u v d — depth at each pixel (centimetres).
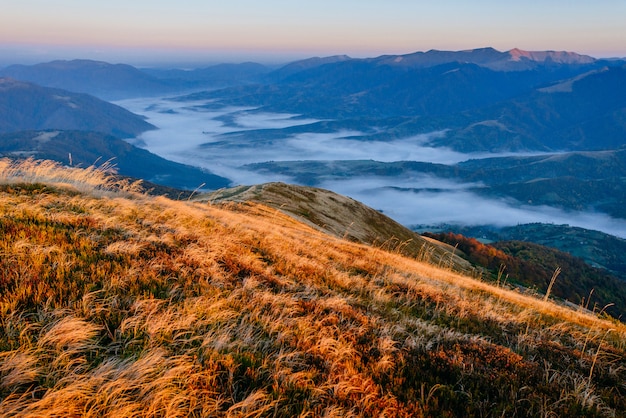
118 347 522
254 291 851
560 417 601
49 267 675
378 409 528
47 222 916
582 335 1170
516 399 625
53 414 389
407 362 689
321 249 1627
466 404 584
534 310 1490
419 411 541
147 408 430
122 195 1530
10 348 462
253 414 458
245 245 1234
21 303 557
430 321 980
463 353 788
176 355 523
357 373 609
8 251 699
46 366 450
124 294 663
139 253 871
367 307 966
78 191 1338
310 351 649
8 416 375
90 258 766
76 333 500
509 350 847
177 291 739
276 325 697
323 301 903
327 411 491
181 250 968
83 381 434
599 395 710
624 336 1264
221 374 526
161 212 1320
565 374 773
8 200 1017
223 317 673
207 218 1436
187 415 437
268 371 553
